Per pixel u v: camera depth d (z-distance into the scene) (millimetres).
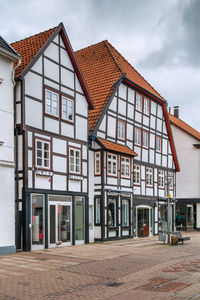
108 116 23312
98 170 21984
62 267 12648
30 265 12898
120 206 23438
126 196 24078
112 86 23938
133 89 26297
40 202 17484
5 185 15477
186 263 13797
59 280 10633
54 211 18359
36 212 17172
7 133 15805
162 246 19656
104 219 21766
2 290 9383
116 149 22828
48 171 17891
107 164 22281
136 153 26094
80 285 10078
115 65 25500
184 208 35625
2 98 15727
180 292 9203
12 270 11953
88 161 21203
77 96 20609
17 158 16719
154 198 28297
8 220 15492
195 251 17547
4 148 15578
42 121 17828
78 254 15938
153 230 27828
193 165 36156
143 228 26562
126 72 25938
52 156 18328
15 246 15805
